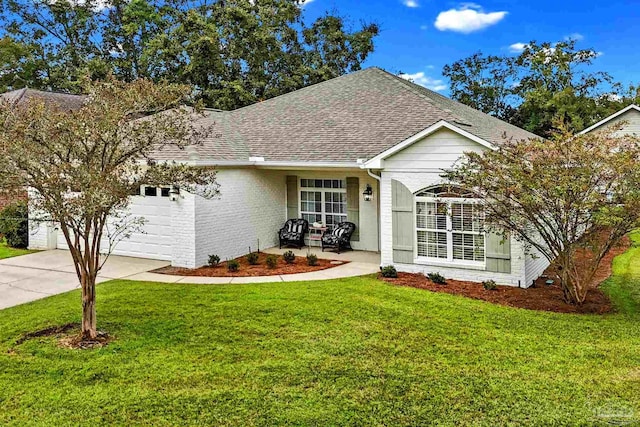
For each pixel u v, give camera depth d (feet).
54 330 27.30
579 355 23.72
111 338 26.03
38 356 23.68
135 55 123.85
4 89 108.17
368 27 136.15
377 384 20.49
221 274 42.16
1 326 28.14
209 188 45.73
